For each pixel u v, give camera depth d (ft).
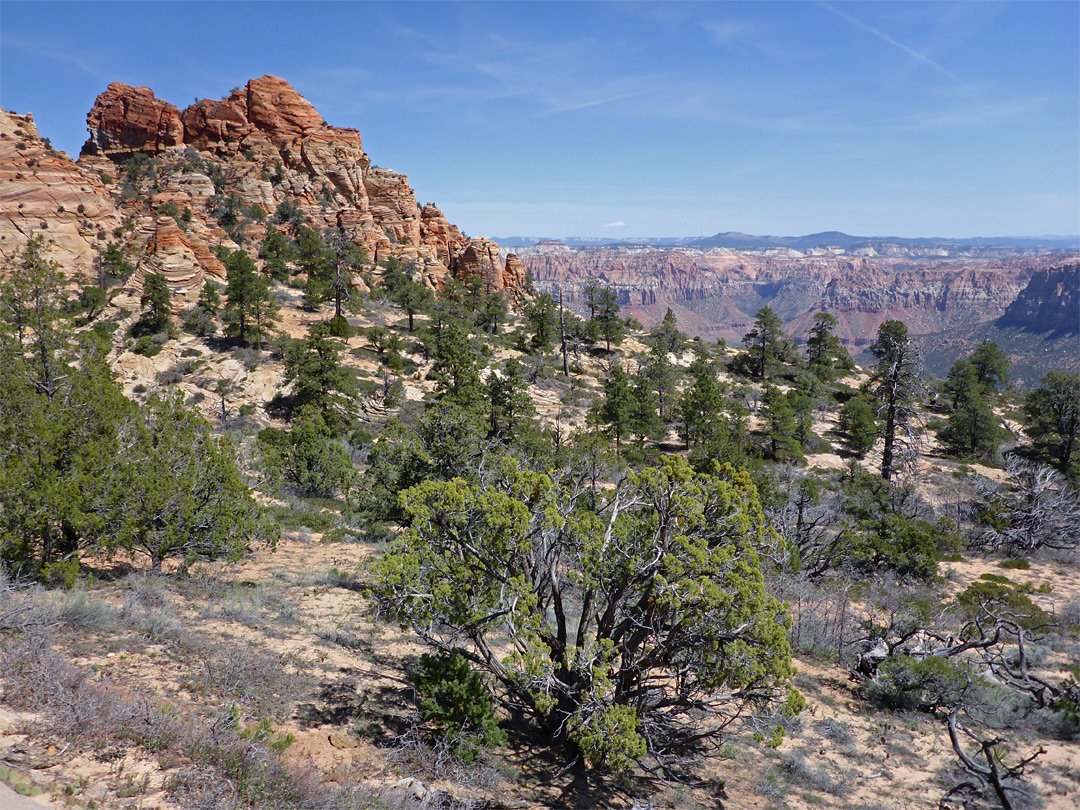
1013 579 97.45
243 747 23.79
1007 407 287.07
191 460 55.88
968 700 51.39
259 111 485.15
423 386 227.61
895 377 169.78
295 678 36.01
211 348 221.25
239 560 61.77
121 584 47.55
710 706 35.65
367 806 23.63
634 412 196.24
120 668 30.45
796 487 113.80
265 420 191.42
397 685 39.01
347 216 439.63
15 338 53.47
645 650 35.76
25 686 23.95
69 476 46.85
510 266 503.61
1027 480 139.74
